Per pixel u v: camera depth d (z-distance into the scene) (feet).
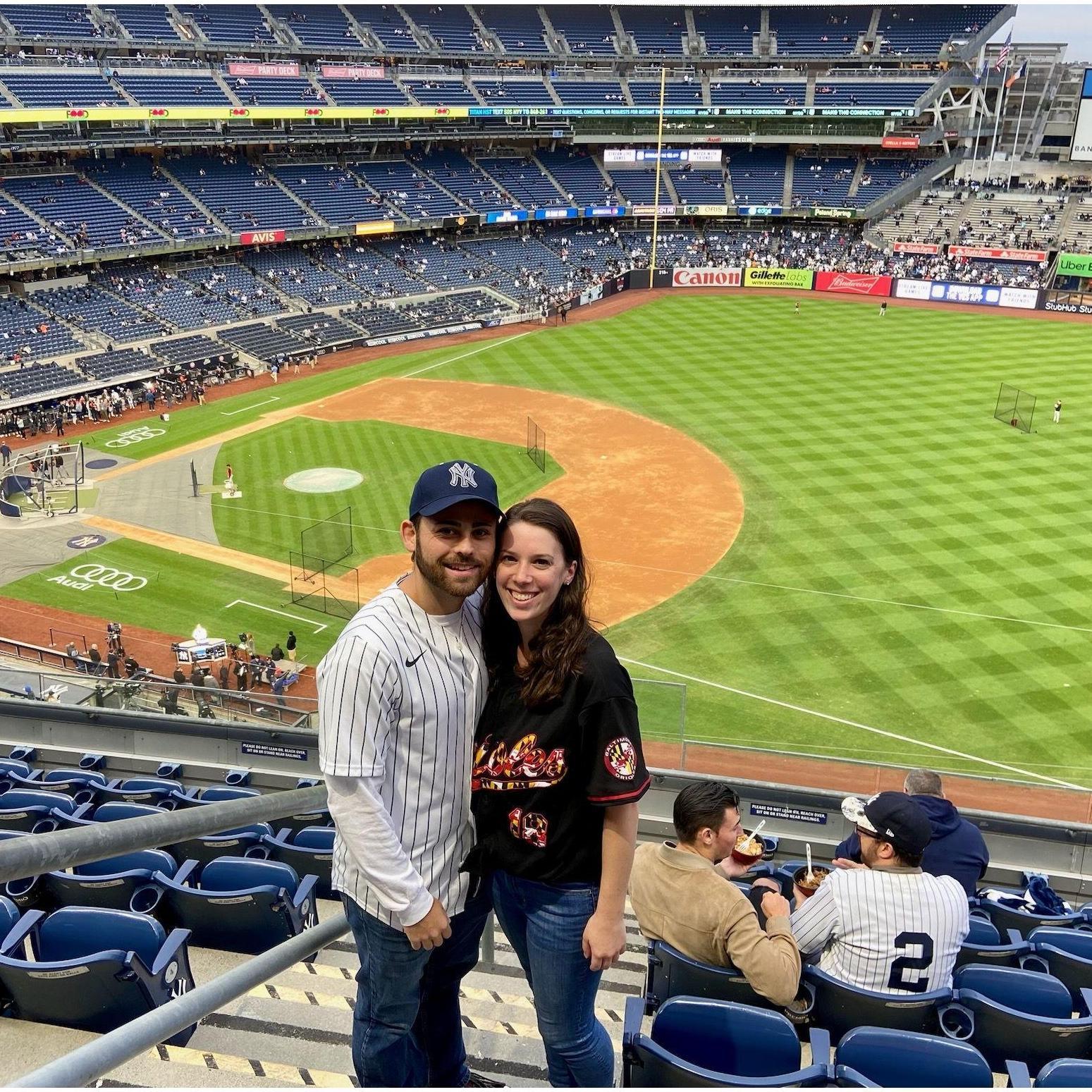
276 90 263.29
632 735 14.33
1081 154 302.04
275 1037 23.75
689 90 322.55
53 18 233.14
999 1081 23.07
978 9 313.94
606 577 125.29
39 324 206.18
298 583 126.00
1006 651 105.50
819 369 209.97
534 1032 24.68
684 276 293.23
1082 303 261.65
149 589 124.57
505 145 330.95
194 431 183.11
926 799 28.48
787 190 320.70
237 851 33.09
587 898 14.98
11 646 108.47
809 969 22.13
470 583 13.65
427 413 189.78
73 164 242.99
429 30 302.86
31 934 23.41
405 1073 15.81
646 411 187.62
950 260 289.94
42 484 149.07
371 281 266.77
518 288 279.08
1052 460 158.30
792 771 53.72
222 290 242.37
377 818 13.24
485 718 14.78
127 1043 10.94
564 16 324.39
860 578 122.52
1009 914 33.42
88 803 35.37
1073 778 84.74
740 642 109.40
